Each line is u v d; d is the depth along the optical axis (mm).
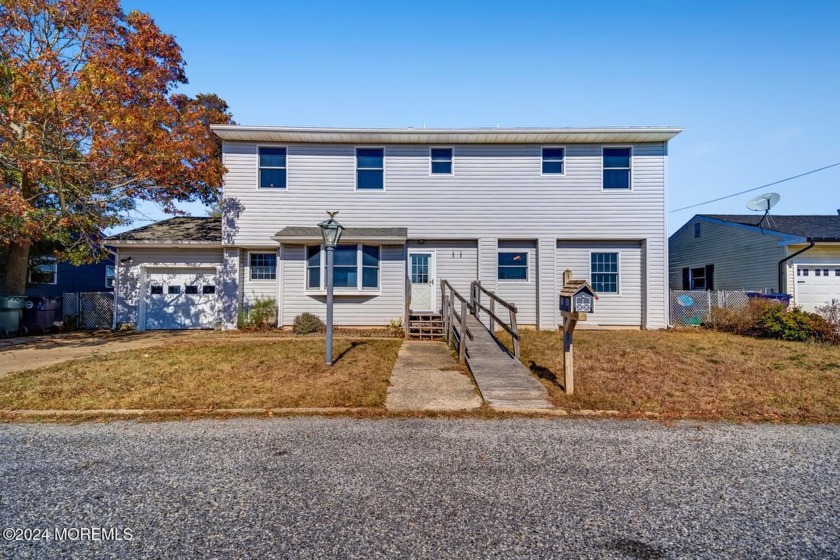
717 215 18078
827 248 13453
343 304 12859
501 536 2766
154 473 3689
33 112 10031
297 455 4062
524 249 13469
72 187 11281
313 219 13180
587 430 4770
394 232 12812
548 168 13320
